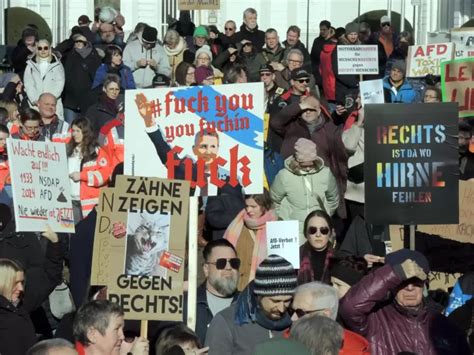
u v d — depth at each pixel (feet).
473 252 81.51
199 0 153.79
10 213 73.82
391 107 70.69
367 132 70.85
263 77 113.19
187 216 63.98
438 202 70.69
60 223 69.46
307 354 47.98
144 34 137.08
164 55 138.31
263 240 76.18
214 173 71.41
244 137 71.36
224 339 60.95
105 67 131.44
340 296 65.98
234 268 66.39
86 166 91.61
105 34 147.64
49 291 68.69
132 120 71.51
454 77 99.91
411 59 123.95
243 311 61.21
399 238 80.74
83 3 199.72
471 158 93.56
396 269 59.26
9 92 130.31
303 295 58.70
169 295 63.36
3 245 73.20
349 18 203.51
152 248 63.52
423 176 70.74
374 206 70.95
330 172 86.43
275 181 86.63
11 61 152.56
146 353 59.36
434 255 81.46
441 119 70.54
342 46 131.75
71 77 132.16
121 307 58.13
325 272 71.61
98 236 63.31
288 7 204.54
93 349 56.03
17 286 64.03
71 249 73.51
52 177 69.41
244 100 71.20
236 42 159.94
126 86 131.75
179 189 63.98
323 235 72.18
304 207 85.97
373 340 60.70
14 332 63.16
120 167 76.48
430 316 61.11
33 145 68.90
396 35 165.07
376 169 70.90
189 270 64.85
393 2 201.16
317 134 93.97
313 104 93.76
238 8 202.39
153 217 63.72
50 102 102.32
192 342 59.52
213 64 140.05
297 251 69.10
